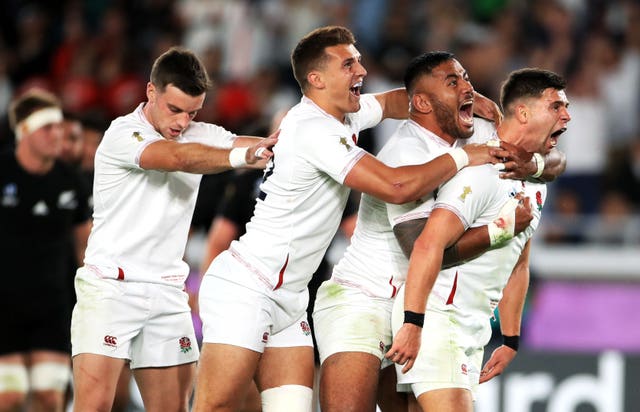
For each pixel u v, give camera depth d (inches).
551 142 703.1
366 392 695.1
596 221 1295.5
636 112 1540.4
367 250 725.3
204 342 710.5
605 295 1203.2
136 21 1768.0
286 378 717.3
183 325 764.6
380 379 743.7
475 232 677.9
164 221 745.0
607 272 1206.9
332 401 695.1
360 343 704.4
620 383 1109.7
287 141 699.4
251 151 680.4
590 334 1197.1
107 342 737.0
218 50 1638.8
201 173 705.0
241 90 1558.8
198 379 709.9
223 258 723.4
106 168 739.4
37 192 932.0
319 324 729.0
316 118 696.4
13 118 936.9
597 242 1290.6
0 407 925.2
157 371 757.3
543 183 716.7
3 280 926.4
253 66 1667.1
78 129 979.9
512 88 698.8
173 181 743.7
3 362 930.1
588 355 1118.4
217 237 917.8
